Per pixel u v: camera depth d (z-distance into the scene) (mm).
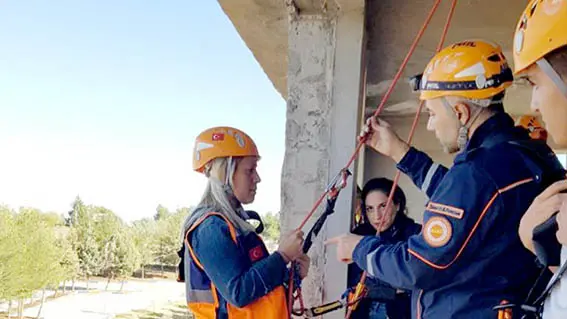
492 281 1358
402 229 2480
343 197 2285
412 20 2936
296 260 2008
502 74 1479
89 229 44750
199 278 1846
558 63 923
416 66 3766
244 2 2799
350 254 1646
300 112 2367
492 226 1330
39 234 34719
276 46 3621
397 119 5527
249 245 1881
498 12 2803
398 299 2191
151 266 51719
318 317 2270
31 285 33156
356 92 2334
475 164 1380
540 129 3164
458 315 1383
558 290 956
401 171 2016
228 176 1922
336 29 2371
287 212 2334
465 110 1487
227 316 1803
